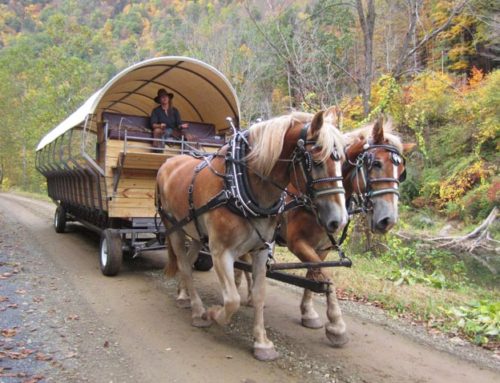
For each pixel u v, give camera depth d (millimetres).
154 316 5688
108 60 46469
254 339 4871
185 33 26250
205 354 4625
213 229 4422
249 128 4535
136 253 7469
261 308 4602
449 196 20953
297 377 4199
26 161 35188
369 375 4305
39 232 11625
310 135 3979
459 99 22688
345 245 10898
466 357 4840
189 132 8883
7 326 5070
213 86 8312
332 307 4918
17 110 34531
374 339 5211
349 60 17578
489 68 25516
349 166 5254
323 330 5457
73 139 9062
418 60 24266
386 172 4879
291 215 5090
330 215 3867
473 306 6328
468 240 17625
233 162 4324
